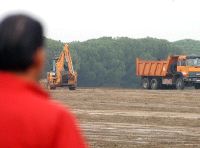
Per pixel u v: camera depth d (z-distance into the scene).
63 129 6.57
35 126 6.50
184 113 55.00
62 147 6.50
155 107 61.69
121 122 45.94
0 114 6.50
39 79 7.06
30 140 6.46
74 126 6.65
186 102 69.88
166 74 118.12
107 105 63.72
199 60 113.88
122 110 57.34
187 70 114.12
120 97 77.56
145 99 74.00
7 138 6.43
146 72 123.88
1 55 6.77
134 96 80.19
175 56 117.31
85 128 41.56
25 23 6.85
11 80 6.74
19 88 6.71
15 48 6.77
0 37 6.77
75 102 68.00
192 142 35.81
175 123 45.91
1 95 6.62
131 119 48.28
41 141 6.48
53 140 6.52
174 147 33.81
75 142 6.57
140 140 36.25
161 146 34.06
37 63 6.98
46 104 6.64
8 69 6.81
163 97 78.50
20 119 6.49
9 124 6.47
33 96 6.69
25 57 6.81
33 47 6.88
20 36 6.78
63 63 106.00
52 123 6.54
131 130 40.94
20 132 6.46
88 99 73.62
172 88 120.56
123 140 36.09
